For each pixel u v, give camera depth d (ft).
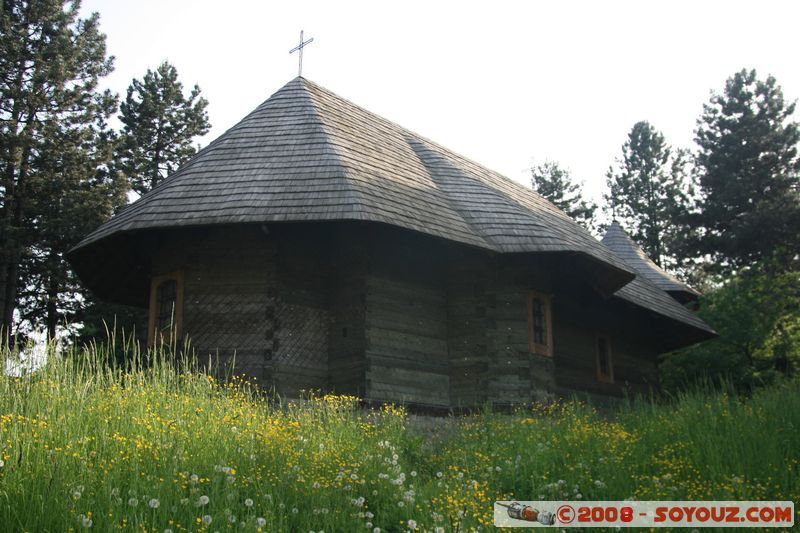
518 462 33.65
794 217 120.06
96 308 93.25
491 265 53.57
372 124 64.08
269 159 50.47
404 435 40.11
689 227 135.44
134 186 112.57
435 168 62.59
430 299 52.47
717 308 100.68
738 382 94.73
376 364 47.19
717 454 33.58
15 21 90.89
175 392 34.65
